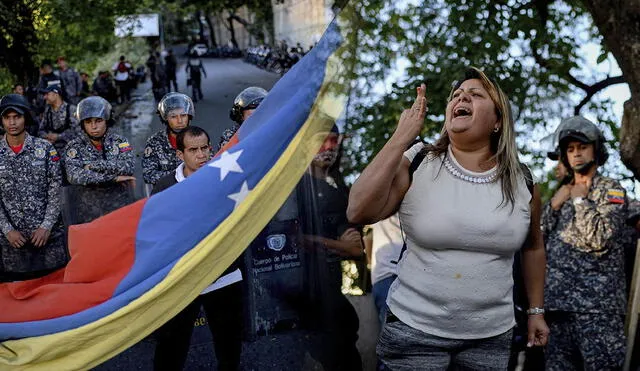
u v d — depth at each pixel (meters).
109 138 6.30
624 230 4.89
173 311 4.02
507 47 7.79
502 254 3.38
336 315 4.93
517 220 3.37
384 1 7.02
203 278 4.04
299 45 9.13
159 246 4.02
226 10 28.31
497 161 3.37
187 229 4.03
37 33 17.91
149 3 24.86
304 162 4.13
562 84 7.88
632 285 4.71
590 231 4.60
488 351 3.49
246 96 5.61
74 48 20.16
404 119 3.27
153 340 5.48
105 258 4.03
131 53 33.38
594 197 4.68
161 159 5.99
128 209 4.09
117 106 23.84
